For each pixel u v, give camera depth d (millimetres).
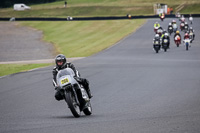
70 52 141000
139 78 64812
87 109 34250
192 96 44938
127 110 36594
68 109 38688
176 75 67250
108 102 42656
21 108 40812
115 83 59781
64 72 33156
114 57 108688
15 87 60531
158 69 77125
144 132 25031
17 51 158125
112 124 28469
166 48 119812
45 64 104375
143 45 144750
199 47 128750
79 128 27344
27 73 81000
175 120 29172
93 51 135750
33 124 30375
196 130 24938
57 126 28656
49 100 45625
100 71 77250
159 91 50094
